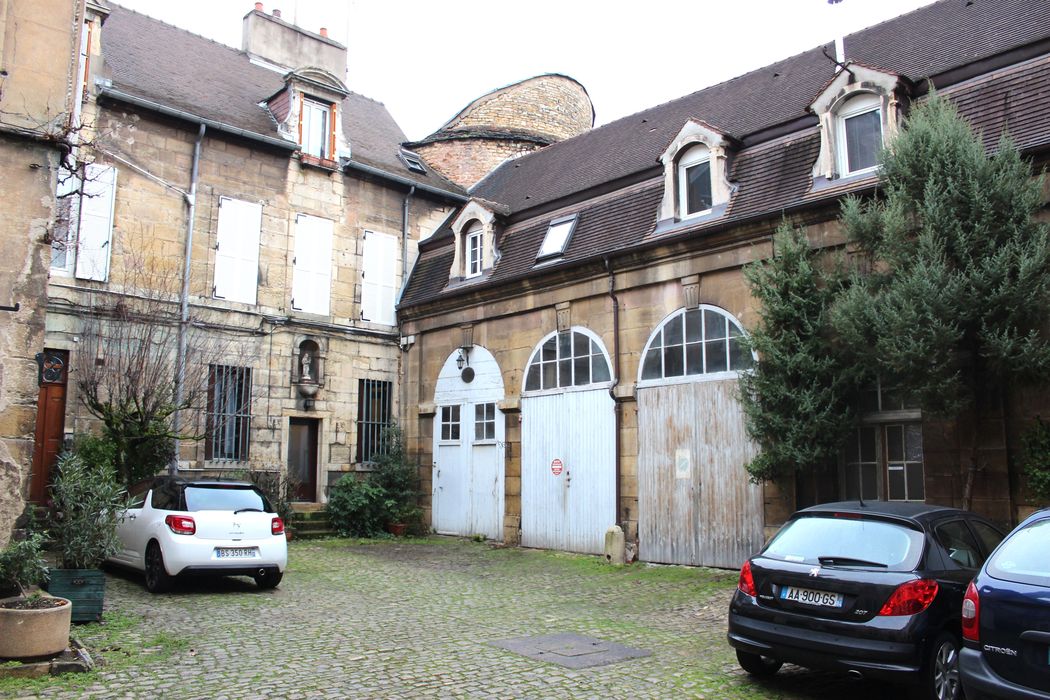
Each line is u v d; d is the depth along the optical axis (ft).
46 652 20.16
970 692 14.90
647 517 42.42
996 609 14.82
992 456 31.14
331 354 57.26
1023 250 28.02
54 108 25.05
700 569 39.09
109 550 26.12
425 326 59.00
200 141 51.75
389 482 56.59
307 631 25.38
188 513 31.30
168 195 50.11
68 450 42.32
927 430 33.30
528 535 49.03
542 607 30.35
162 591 31.42
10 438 23.27
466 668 21.27
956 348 29.68
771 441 35.40
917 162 30.81
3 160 24.17
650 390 43.04
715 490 39.42
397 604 30.48
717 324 40.37
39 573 22.76
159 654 22.06
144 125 49.55
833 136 37.68
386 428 59.52
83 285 45.68
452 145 72.69
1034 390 30.48
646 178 47.19
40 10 25.18
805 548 19.74
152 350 44.70
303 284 56.24
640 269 44.11
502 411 52.01
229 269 52.42
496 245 54.80
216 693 18.69
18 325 23.77
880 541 18.83
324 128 59.06
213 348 50.26
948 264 29.50
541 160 65.16
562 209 52.26
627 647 24.02
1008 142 29.45
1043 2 39.58
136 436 40.16
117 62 52.47
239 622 26.43
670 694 19.36
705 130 42.52
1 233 23.84
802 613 18.57
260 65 66.18
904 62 42.70
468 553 46.29
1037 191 28.78
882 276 32.24
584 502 45.83
